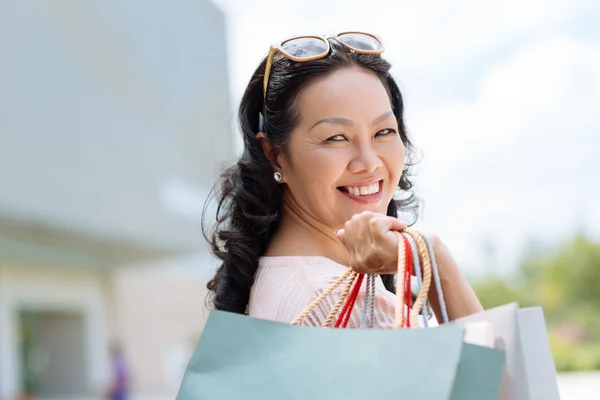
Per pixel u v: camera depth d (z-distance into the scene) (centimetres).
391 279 185
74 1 1327
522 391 104
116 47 1450
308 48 142
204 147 1792
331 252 149
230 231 151
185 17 1723
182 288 2345
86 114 1347
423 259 116
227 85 1933
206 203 174
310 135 141
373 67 144
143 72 1539
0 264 1545
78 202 1300
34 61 1215
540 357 107
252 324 119
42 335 1772
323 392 107
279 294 135
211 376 118
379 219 118
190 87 1733
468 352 100
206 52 1827
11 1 1166
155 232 1554
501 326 107
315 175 141
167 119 1628
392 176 144
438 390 98
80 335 1812
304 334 113
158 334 2277
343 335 109
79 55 1336
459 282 123
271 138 148
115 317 1958
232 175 157
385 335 105
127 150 1473
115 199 1416
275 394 111
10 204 1125
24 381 1653
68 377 1789
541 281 3556
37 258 1536
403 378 101
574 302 3241
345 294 122
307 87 141
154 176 1565
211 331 121
